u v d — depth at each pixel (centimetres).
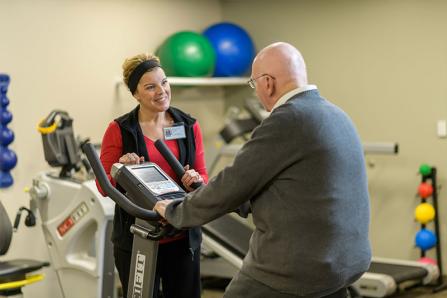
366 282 509
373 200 621
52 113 440
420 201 599
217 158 573
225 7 694
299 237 239
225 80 632
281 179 241
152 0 625
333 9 631
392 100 608
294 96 248
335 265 241
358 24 619
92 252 429
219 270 550
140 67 307
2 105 504
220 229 534
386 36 606
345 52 629
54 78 550
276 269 242
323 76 643
